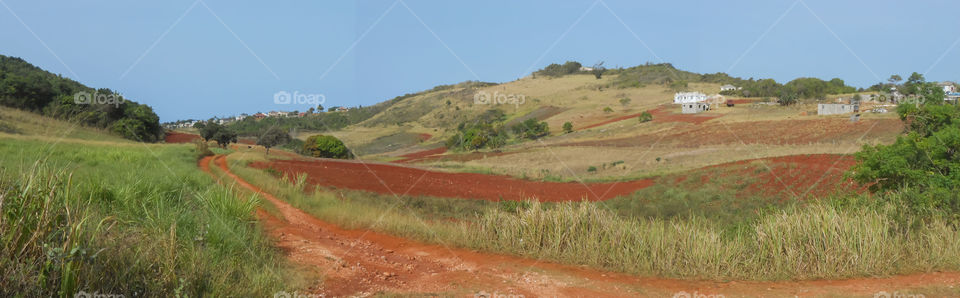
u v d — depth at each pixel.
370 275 6.85
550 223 8.65
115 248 4.96
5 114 44.06
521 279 6.84
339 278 6.56
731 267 6.94
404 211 17.97
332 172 31.94
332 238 9.88
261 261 6.80
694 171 37.97
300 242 8.85
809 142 60.06
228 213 9.35
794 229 7.48
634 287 6.39
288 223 11.23
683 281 6.65
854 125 67.12
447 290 6.25
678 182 34.50
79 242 4.44
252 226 9.34
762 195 27.55
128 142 44.50
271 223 10.58
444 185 31.69
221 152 51.72
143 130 68.19
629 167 48.81
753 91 146.38
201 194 10.97
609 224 8.39
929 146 14.94
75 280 4.23
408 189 27.89
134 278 4.73
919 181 14.27
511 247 8.66
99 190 8.38
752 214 20.27
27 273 4.04
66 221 4.64
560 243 8.30
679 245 7.54
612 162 53.66
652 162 50.91
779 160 37.72
